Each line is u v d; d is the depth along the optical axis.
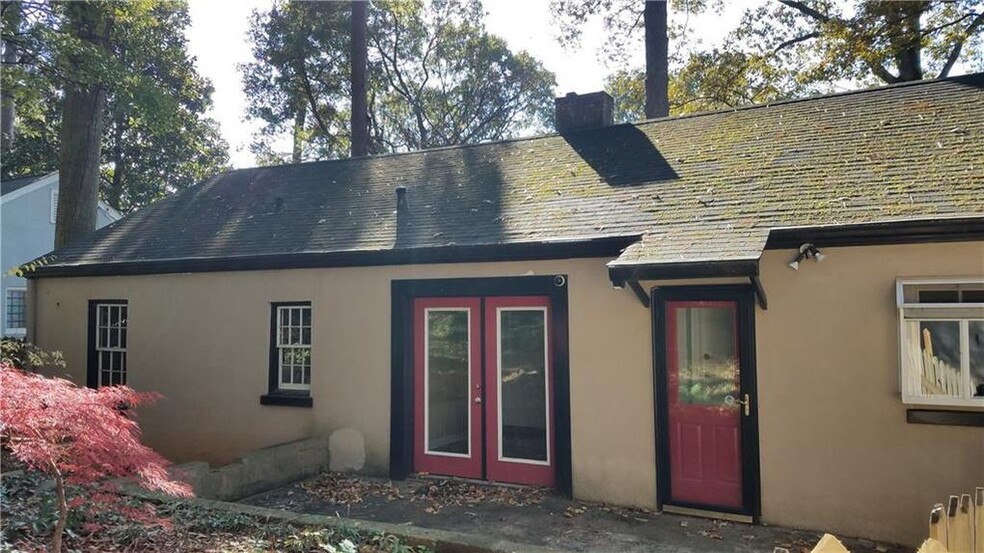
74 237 14.41
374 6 25.69
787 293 6.14
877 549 5.55
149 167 31.25
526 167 9.77
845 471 5.85
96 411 4.12
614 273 5.88
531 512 6.52
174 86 24.20
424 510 6.64
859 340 5.86
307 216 9.95
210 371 9.35
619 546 5.56
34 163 28.70
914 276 5.68
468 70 29.33
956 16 15.66
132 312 10.03
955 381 5.50
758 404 6.19
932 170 6.32
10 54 13.65
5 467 6.29
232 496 6.91
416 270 8.04
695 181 7.66
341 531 4.98
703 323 6.50
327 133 26.66
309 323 8.88
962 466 5.48
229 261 9.12
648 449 6.62
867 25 16.03
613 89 22.67
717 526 6.08
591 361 6.96
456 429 7.89
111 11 14.30
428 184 10.10
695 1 18.14
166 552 4.62
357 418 8.29
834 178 6.75
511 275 7.47
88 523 4.93
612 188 8.16
